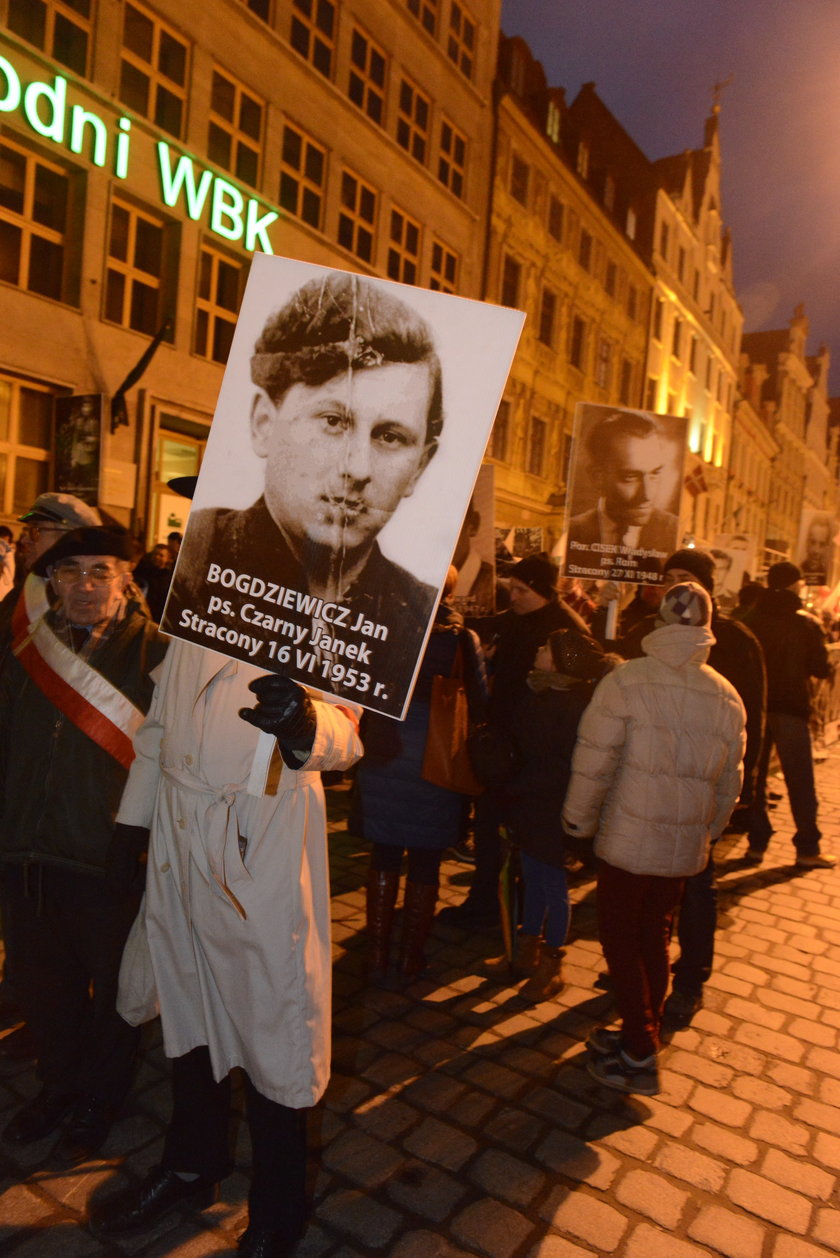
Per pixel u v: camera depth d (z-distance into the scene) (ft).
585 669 10.67
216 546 5.47
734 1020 11.08
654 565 15.93
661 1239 7.12
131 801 6.68
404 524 5.17
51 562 7.35
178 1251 6.70
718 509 127.03
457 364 5.14
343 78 46.83
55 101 32.04
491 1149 8.14
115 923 7.50
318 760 5.74
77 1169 7.52
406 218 53.78
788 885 16.60
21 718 7.54
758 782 17.90
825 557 33.60
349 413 5.25
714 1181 7.88
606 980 11.72
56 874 7.45
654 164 107.14
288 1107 6.12
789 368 169.27
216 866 5.94
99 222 34.19
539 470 74.43
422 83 54.08
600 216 78.89
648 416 15.80
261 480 5.38
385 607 5.18
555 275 73.00
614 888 9.25
